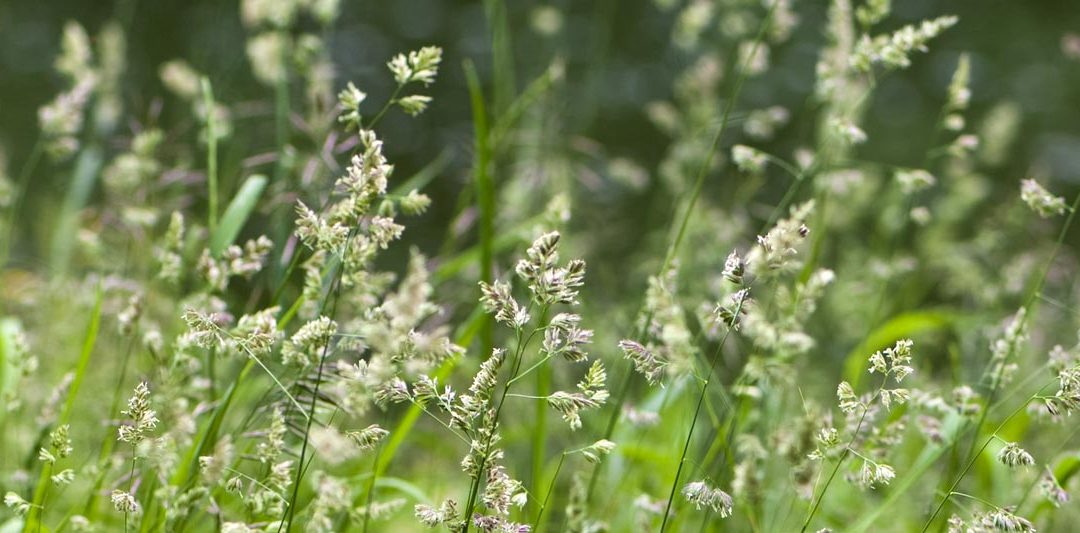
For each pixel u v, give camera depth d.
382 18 15.76
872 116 14.84
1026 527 2.65
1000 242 6.95
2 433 4.02
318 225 2.66
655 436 5.11
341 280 2.80
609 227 7.43
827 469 4.10
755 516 3.78
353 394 2.48
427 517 2.56
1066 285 6.73
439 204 12.77
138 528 2.97
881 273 5.53
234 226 3.73
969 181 6.97
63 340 5.16
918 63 15.69
